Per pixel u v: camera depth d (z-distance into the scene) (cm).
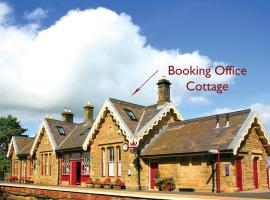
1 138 5556
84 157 3078
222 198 1507
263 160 2325
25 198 2808
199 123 2509
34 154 3756
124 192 1911
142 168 2530
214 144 2158
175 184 2328
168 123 2753
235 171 2086
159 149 2470
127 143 2578
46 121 3628
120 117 2628
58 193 2422
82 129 3497
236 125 2217
